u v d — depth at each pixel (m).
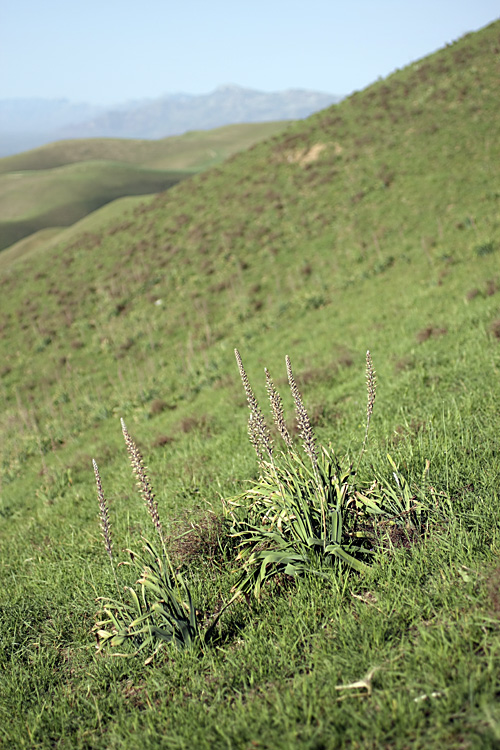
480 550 3.62
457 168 34.06
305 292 28.58
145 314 34.06
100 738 3.30
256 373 17.38
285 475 4.65
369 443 6.40
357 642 3.19
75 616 5.06
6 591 6.30
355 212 35.25
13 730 3.61
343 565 4.06
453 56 48.00
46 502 11.20
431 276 22.33
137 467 3.75
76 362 31.41
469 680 2.51
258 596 3.92
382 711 2.56
